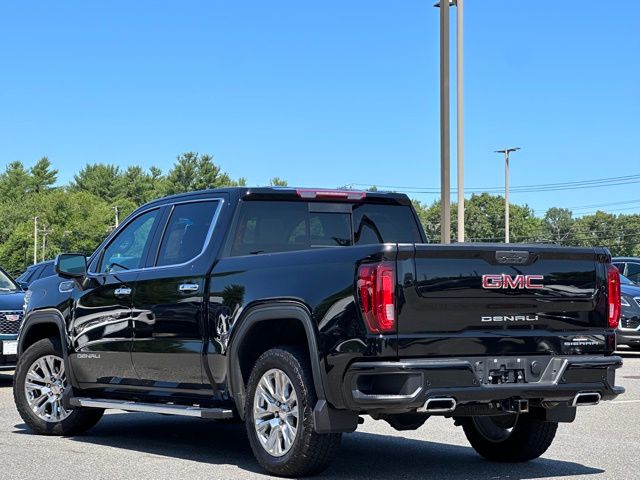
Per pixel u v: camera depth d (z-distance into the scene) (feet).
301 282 22.74
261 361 23.54
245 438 30.12
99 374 29.01
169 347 26.32
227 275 24.88
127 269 28.66
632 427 32.48
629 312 62.64
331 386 21.72
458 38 76.38
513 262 22.41
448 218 54.95
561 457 26.58
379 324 21.12
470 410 22.57
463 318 21.85
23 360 31.01
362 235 27.73
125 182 558.15
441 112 55.36
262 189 26.48
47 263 62.69
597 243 586.04
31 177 576.20
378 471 24.23
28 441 29.30
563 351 22.90
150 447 28.09
